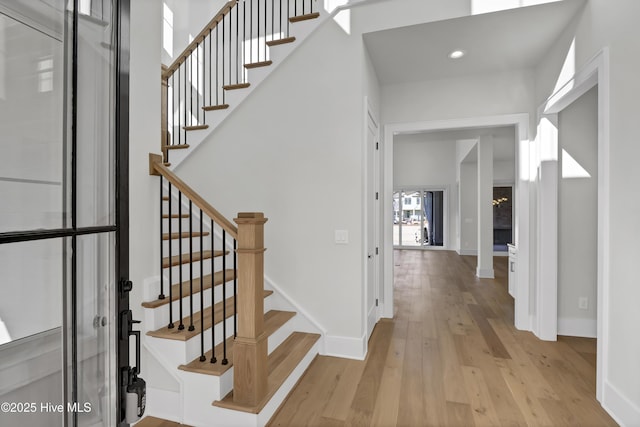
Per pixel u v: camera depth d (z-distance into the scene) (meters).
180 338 2.00
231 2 3.83
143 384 0.89
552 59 2.99
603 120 2.15
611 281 2.09
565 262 3.39
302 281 3.00
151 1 2.17
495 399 2.23
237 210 3.18
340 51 2.88
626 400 1.92
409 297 4.98
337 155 2.89
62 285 0.66
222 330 2.35
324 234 2.94
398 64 3.33
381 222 3.95
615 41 2.04
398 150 11.38
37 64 0.60
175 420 2.00
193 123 4.94
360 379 2.49
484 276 6.56
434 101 3.70
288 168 3.03
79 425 0.71
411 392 2.31
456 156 10.93
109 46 0.82
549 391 2.33
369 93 3.18
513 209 10.07
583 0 2.38
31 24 0.59
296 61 3.01
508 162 10.01
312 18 2.96
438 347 3.10
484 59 3.22
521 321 3.54
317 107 2.95
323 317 2.94
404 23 2.70
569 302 3.39
